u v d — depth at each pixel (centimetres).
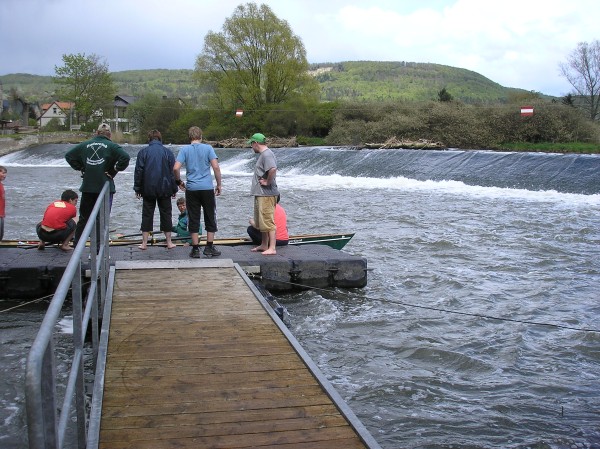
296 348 566
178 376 507
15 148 6444
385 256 1338
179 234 1162
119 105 9612
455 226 1708
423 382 672
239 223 1839
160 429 418
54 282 908
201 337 602
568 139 3612
